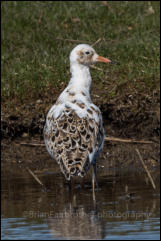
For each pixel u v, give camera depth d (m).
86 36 18.06
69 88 11.27
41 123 14.16
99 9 19.59
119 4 19.91
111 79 15.51
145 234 7.50
